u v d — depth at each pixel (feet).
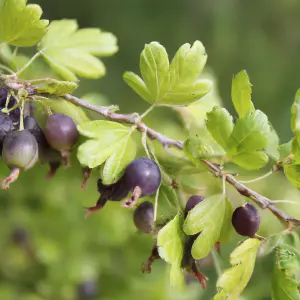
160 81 1.67
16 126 1.65
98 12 4.25
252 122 1.59
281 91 4.29
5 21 1.69
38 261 2.53
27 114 1.68
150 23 4.23
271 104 4.24
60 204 2.46
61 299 2.43
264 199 1.63
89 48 1.88
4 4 1.69
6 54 1.87
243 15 4.37
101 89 3.97
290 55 4.39
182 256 1.60
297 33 4.42
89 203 2.43
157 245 1.58
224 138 1.60
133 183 1.59
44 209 2.49
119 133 1.64
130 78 1.69
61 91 1.65
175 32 4.24
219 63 4.23
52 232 2.49
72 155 1.82
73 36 1.88
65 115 1.67
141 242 2.42
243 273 1.61
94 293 2.42
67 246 2.45
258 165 1.60
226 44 4.23
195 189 1.77
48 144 1.68
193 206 1.63
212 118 1.61
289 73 4.34
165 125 2.17
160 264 2.43
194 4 4.26
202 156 1.62
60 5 4.26
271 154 1.62
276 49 4.39
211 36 4.24
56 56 1.85
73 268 2.41
